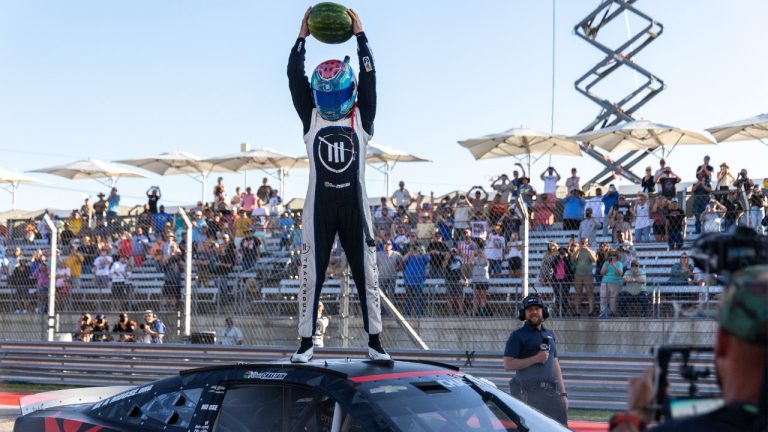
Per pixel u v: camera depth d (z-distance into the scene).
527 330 7.72
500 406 5.30
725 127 19.47
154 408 5.66
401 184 20.91
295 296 14.48
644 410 2.62
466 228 14.77
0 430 10.33
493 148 22.08
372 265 5.89
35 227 20.83
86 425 5.79
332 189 5.80
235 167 25.47
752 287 2.17
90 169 25.67
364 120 5.93
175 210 26.64
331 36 5.99
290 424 5.14
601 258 13.16
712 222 13.71
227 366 5.57
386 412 4.85
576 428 9.79
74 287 16.67
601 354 10.65
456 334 12.97
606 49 25.80
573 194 16.59
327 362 5.47
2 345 14.48
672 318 11.34
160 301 15.52
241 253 15.30
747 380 2.17
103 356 13.63
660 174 18.30
